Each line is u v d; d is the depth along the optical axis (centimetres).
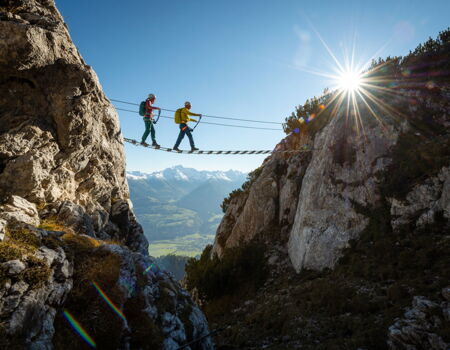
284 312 1670
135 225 1470
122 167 1424
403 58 2680
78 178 1157
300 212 2475
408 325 1052
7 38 840
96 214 1166
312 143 3075
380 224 1953
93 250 739
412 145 2162
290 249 2453
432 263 1461
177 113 1310
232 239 2995
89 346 561
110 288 661
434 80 2383
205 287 2434
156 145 1355
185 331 862
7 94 923
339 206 2220
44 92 959
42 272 557
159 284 925
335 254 2033
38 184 917
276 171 3094
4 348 428
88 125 1067
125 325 626
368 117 2516
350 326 1273
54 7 1138
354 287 1593
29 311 495
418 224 1766
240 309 2077
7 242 575
